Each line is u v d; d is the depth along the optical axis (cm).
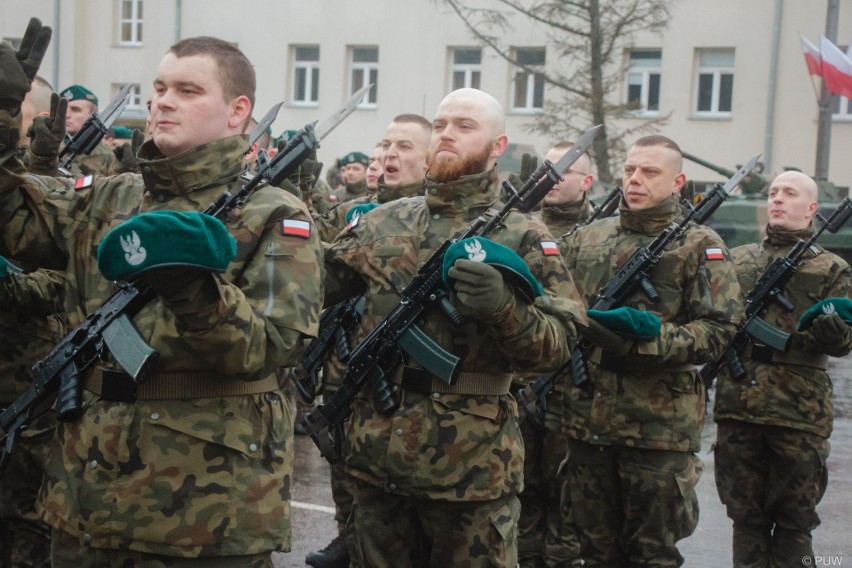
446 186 421
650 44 2730
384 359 409
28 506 483
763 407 636
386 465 405
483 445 404
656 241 547
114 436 317
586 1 2567
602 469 547
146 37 3159
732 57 2703
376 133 2981
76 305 343
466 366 404
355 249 431
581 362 541
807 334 625
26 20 3219
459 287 362
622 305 550
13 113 326
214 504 317
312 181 778
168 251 272
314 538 652
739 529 650
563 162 419
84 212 347
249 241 324
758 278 695
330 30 2998
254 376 310
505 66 2869
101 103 3219
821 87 2328
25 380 479
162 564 316
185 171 330
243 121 343
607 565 552
